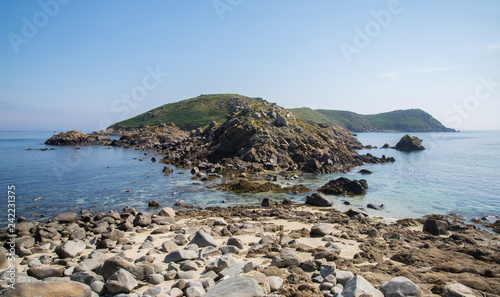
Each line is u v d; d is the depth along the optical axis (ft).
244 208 81.71
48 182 123.65
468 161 201.57
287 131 194.90
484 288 27.99
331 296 25.11
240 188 108.88
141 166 176.86
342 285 28.30
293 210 76.89
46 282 24.56
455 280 29.45
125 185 117.91
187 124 560.61
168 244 42.52
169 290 26.68
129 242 48.26
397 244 44.75
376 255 38.11
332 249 40.22
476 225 66.13
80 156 235.40
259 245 41.45
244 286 23.24
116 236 51.03
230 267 30.45
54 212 79.92
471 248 39.65
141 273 30.83
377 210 79.56
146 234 55.26
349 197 96.48
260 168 156.56
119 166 176.65
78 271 32.01
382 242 46.14
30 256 42.55
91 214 77.10
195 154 203.72
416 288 25.26
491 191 104.42
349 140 346.95
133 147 327.67
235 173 147.23
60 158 218.59
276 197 97.35
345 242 45.78
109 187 113.80
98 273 31.19
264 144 177.06
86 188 111.86
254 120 203.21
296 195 100.22
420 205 85.15
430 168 169.37
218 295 22.43
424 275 31.27
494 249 40.04
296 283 27.99
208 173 145.38
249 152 172.24
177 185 118.01
